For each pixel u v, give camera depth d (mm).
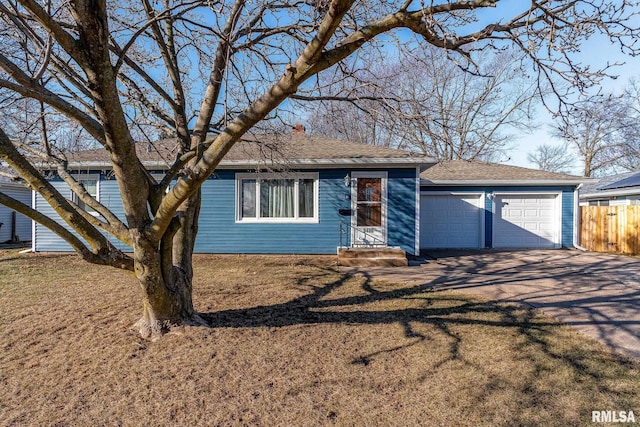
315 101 6070
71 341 4031
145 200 3791
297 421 2666
